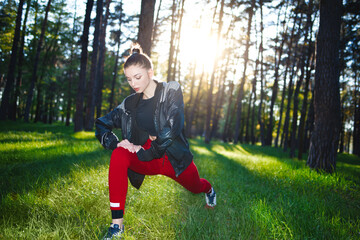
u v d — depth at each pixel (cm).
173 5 2233
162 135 196
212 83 2262
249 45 2644
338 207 327
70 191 288
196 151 1130
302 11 1338
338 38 678
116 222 201
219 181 447
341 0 684
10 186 316
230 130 5019
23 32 2320
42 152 598
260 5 2467
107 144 219
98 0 1708
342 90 3053
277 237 219
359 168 1062
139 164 217
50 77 2856
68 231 201
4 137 898
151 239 211
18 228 199
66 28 2722
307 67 1165
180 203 312
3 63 2495
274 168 642
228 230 234
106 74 3475
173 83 214
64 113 3294
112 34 2655
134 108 216
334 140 659
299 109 2909
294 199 328
